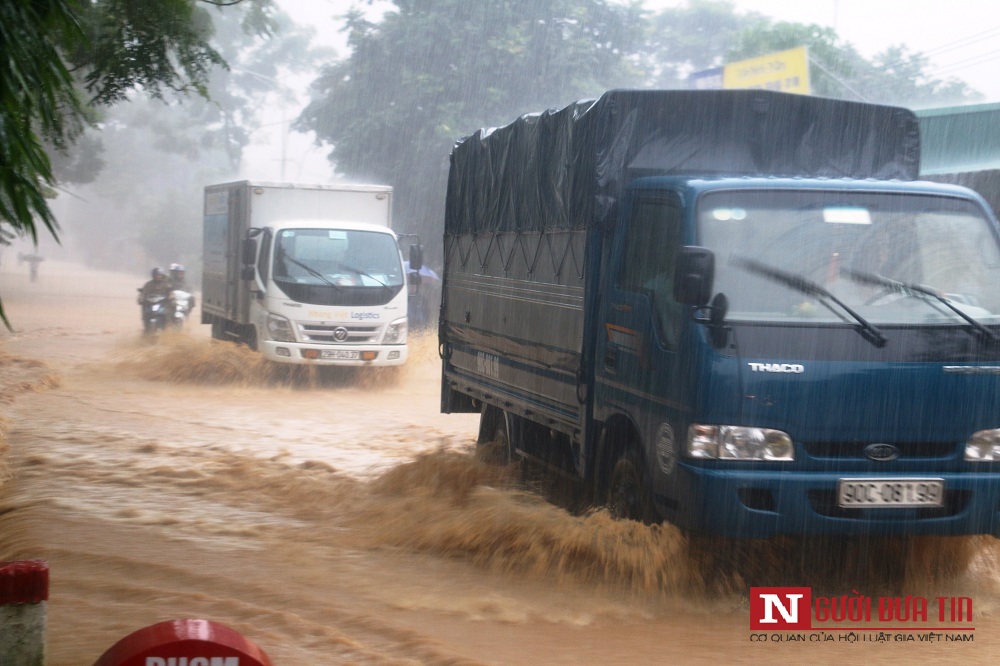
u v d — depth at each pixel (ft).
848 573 22.03
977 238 21.11
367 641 17.34
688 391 19.43
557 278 25.71
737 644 17.92
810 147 25.70
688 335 19.56
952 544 21.81
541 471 28.50
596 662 16.79
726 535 18.97
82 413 44.01
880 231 20.76
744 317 19.54
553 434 27.20
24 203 13.76
